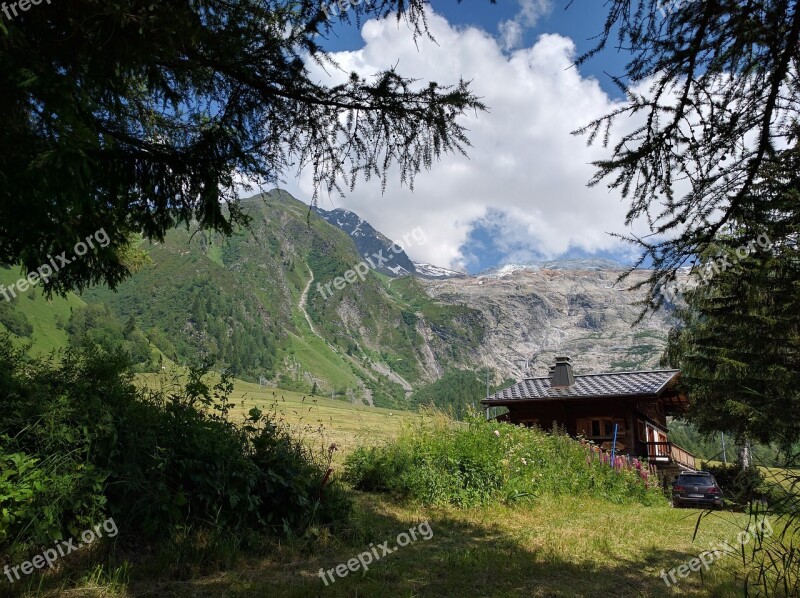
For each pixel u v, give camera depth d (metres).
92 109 4.03
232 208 5.17
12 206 3.49
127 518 5.38
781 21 3.43
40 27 3.45
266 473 6.82
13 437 4.77
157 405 6.40
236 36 4.08
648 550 7.87
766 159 3.69
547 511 11.23
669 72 3.71
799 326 6.26
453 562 6.35
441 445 11.62
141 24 3.48
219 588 4.80
